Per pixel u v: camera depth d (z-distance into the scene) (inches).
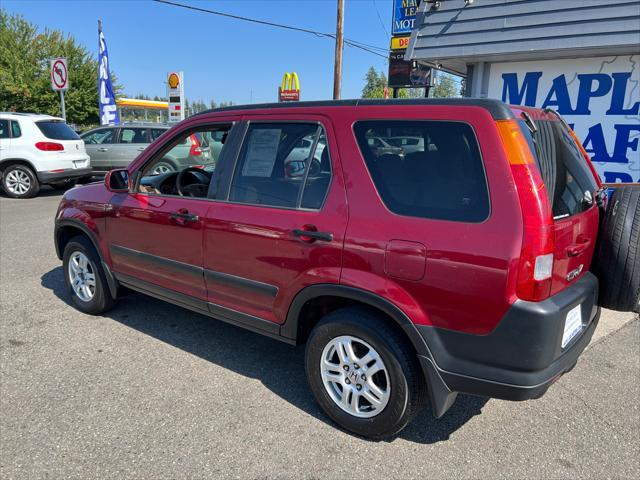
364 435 112.1
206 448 108.6
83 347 155.9
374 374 109.3
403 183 102.1
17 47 1128.2
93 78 1193.4
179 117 617.9
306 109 119.1
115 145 514.0
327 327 112.5
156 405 124.5
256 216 122.3
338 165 110.6
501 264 88.7
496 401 130.7
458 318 94.3
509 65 277.0
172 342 160.9
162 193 164.4
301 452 108.0
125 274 162.7
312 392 119.9
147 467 102.3
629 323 181.6
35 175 458.6
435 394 100.2
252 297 126.7
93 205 168.9
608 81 249.9
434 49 275.7
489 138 93.0
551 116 118.6
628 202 115.6
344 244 105.9
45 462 103.1
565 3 232.1
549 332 89.4
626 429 118.6
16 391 129.3
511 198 89.8
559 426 119.6
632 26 216.1
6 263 244.4
